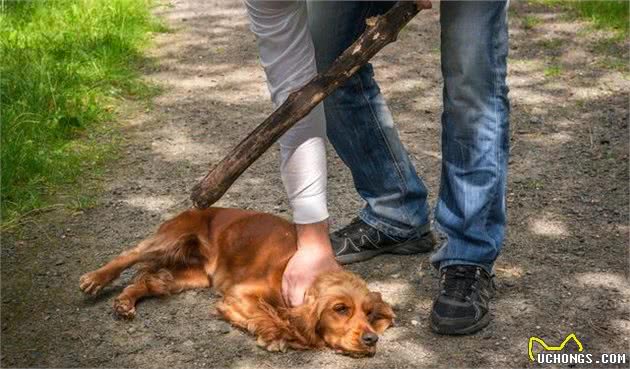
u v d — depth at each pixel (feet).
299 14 10.02
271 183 14.96
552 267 12.02
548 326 10.64
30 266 12.17
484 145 10.24
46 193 14.44
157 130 17.30
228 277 11.40
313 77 10.12
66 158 15.65
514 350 10.18
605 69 20.52
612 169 15.34
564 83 19.72
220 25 24.75
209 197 9.84
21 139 15.74
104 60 20.27
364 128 11.70
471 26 9.70
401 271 12.00
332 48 11.16
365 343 9.89
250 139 9.71
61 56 20.21
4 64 18.95
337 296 10.07
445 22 9.86
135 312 11.03
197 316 11.02
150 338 10.53
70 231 13.21
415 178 12.16
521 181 14.89
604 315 10.85
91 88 18.67
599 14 24.16
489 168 10.33
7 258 12.38
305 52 10.16
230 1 27.40
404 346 10.30
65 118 16.90
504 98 10.25
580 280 11.67
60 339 10.50
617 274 11.82
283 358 10.11
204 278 11.79
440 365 9.91
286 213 13.83
